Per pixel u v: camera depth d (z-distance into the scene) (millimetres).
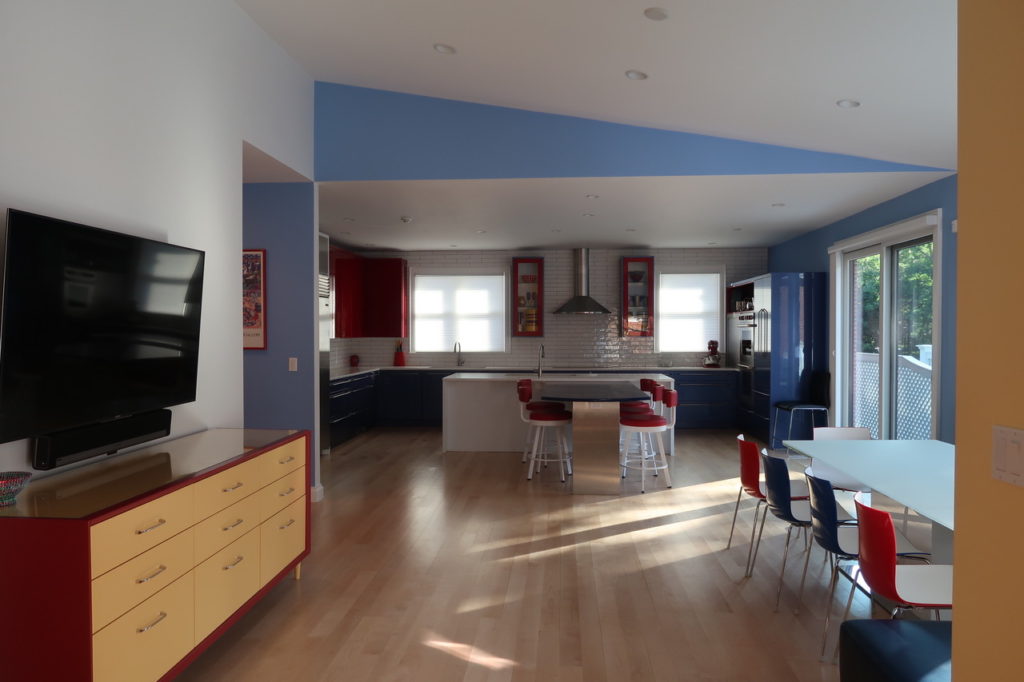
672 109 4609
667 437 7059
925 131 4195
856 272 6660
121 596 2084
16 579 1954
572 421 5695
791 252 8195
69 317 2445
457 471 6285
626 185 5367
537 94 4754
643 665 2699
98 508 2061
